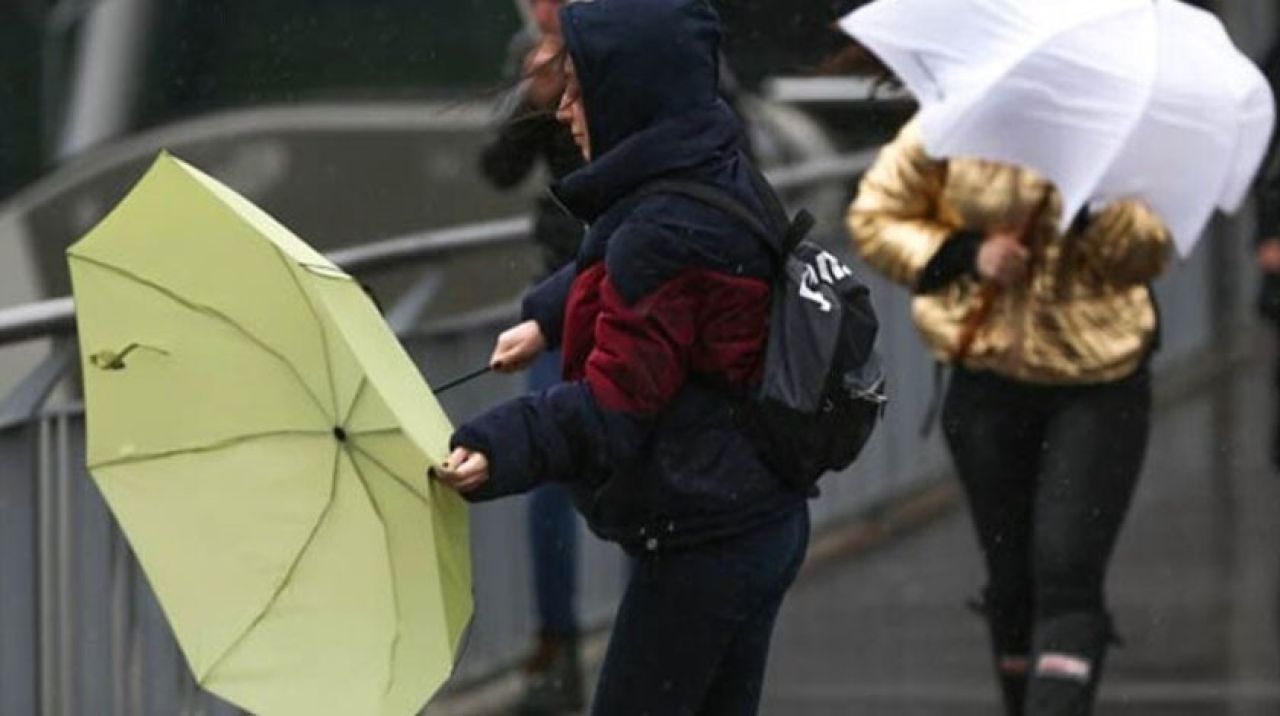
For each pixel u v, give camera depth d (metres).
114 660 17.81
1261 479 34.22
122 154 37.97
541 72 14.05
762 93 35.62
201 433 13.37
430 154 38.25
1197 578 28.67
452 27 38.38
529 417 13.02
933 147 17.81
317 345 13.20
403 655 13.11
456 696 23.47
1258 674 24.42
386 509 13.20
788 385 13.40
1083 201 17.39
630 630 13.93
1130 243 18.19
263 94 38.38
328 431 13.25
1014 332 18.48
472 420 13.05
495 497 13.12
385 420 13.02
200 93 38.31
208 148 38.12
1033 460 18.89
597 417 13.05
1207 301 41.84
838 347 13.52
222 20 38.38
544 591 22.77
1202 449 36.31
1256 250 22.42
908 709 23.34
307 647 13.20
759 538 13.70
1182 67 17.59
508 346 14.23
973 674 24.84
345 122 38.38
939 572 30.09
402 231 38.03
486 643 23.77
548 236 21.25
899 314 32.31
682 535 13.59
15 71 38.06
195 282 13.27
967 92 17.62
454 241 23.11
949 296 18.78
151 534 13.35
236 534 13.31
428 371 22.59
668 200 13.19
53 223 37.69
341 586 13.24
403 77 38.38
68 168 37.84
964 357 18.70
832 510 30.78
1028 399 18.67
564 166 17.81
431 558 13.09
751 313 13.42
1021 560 19.09
